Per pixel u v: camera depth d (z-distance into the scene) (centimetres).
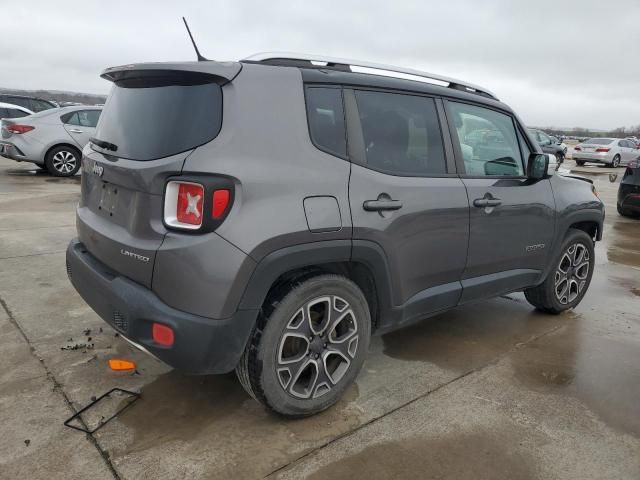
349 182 258
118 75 269
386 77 297
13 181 1027
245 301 227
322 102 260
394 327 302
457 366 331
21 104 1584
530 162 366
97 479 215
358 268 278
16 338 334
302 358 253
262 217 226
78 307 389
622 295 498
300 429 255
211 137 224
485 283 347
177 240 220
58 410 260
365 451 241
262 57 254
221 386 291
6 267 477
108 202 263
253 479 220
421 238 294
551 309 424
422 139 305
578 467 237
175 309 224
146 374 299
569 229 426
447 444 249
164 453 232
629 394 303
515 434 259
